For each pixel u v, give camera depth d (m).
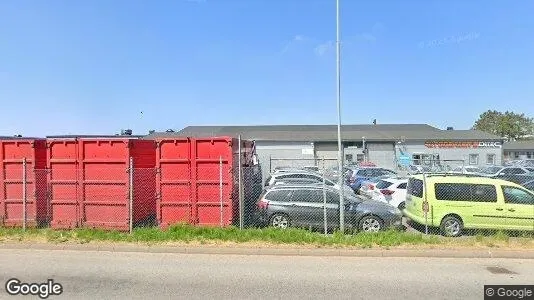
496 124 91.00
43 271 7.55
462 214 11.46
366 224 11.65
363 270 7.72
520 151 79.44
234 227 10.78
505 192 11.53
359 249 9.11
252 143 17.12
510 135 89.88
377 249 9.10
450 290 6.55
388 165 50.09
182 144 11.46
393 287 6.68
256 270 7.68
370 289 6.57
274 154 50.47
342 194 10.98
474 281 7.03
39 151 11.60
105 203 11.34
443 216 11.52
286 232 10.08
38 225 11.32
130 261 8.34
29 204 11.39
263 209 11.93
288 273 7.48
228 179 11.31
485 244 9.47
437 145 49.62
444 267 7.96
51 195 11.40
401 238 9.80
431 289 6.59
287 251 9.03
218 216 11.32
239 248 9.15
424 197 11.72
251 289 6.53
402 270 7.72
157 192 11.43
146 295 6.20
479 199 11.53
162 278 7.12
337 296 6.22
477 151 49.31
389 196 15.88
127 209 11.25
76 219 11.34
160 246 9.30
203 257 8.72
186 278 7.13
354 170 25.86
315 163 46.53
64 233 10.38
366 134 53.50
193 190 11.38
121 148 11.40
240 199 11.07
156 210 11.47
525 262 8.39
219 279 7.08
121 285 6.71
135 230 10.63
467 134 52.72
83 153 11.43
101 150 11.44
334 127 66.06
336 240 9.65
